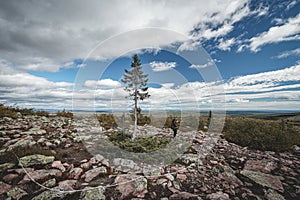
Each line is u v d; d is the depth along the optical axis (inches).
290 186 194.4
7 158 222.4
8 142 282.7
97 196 162.4
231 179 207.9
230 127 385.1
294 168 237.9
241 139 340.5
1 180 180.4
